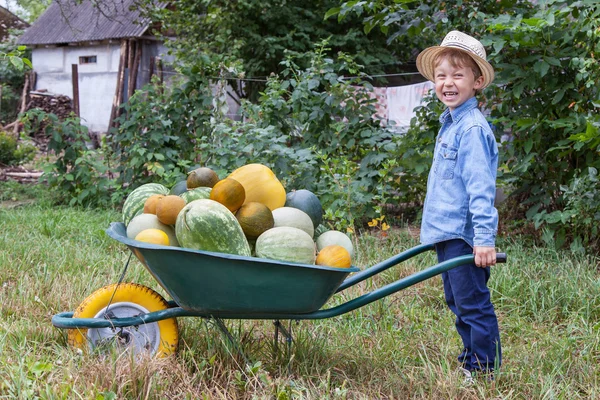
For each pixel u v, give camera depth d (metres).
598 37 5.86
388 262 3.72
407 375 3.60
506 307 4.96
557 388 3.50
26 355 3.49
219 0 14.55
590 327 4.47
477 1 6.91
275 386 3.32
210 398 3.21
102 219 8.13
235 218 3.37
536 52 6.46
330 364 3.78
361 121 8.05
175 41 14.73
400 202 8.39
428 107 7.44
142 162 8.73
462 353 3.81
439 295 5.14
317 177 7.83
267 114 8.41
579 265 5.56
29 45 25.62
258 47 15.18
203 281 3.28
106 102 23.30
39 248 6.19
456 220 3.52
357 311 4.71
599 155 6.43
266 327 4.38
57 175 9.65
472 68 3.56
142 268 5.55
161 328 3.74
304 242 3.37
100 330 3.72
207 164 8.41
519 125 6.25
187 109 9.00
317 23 16.22
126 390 3.19
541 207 6.96
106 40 22.50
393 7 6.99
